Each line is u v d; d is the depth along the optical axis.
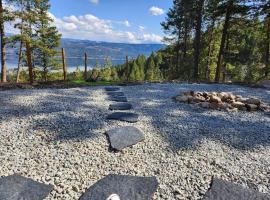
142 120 5.27
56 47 20.12
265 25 18.91
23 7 15.31
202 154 3.77
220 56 16.12
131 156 3.65
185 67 23.62
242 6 14.73
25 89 8.70
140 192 2.76
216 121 5.41
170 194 2.79
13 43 14.93
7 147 3.80
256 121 5.53
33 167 3.26
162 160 3.55
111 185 2.86
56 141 4.05
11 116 5.24
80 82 10.83
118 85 10.15
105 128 4.69
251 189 2.88
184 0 20.03
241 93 8.92
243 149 4.00
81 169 3.25
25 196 2.62
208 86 10.36
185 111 6.14
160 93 8.44
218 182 2.98
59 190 2.78
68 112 5.63
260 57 27.27
